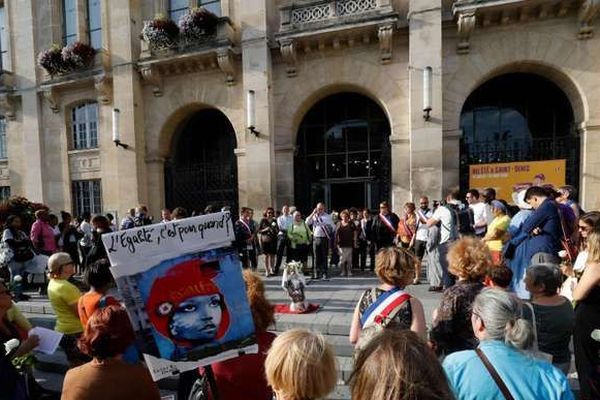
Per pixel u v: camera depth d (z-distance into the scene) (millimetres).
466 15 9836
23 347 3250
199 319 2166
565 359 2857
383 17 10547
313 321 5410
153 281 2109
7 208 9094
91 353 2197
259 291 2756
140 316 2066
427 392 1151
